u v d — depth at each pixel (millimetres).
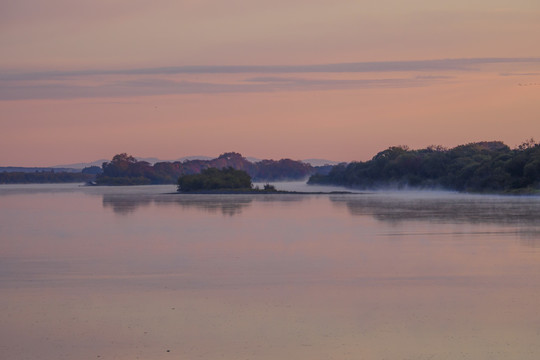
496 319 22062
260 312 23406
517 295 25828
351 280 29625
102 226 63688
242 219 72438
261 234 53156
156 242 47406
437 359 18078
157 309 24016
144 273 32406
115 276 31531
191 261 36750
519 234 49625
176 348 19234
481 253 38500
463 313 22891
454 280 29266
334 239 48188
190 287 28344
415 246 42562
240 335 20469
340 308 23875
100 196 168750
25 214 86812
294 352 18781
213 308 24109
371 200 125688
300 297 25906
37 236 53219
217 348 19172
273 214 81750
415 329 20938
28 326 21703
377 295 26109
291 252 40562
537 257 36562
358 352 18719
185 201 129375
